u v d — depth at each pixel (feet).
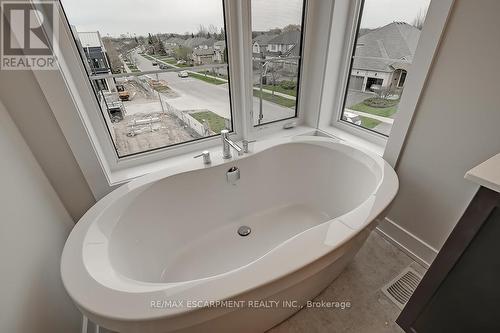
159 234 3.94
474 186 3.33
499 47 2.71
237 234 4.76
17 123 2.83
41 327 2.25
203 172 4.18
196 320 2.03
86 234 2.75
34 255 2.41
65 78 3.01
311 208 5.22
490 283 1.98
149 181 3.72
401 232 4.51
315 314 3.62
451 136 3.40
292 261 2.32
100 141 3.94
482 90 2.95
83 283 2.15
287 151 4.96
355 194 4.42
